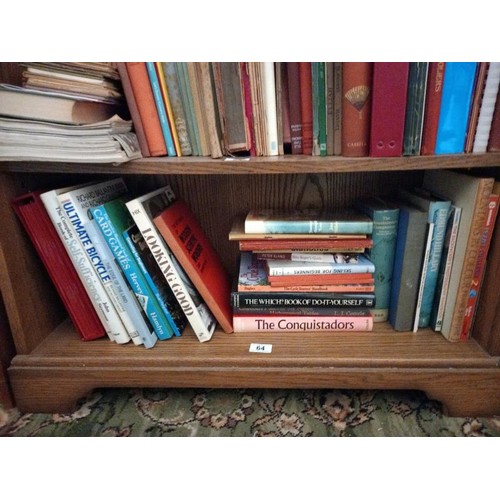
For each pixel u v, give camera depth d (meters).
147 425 0.62
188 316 0.66
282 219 0.67
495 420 0.63
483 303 0.63
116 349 0.66
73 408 0.66
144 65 0.56
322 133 0.58
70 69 0.54
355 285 0.67
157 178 0.79
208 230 0.83
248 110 0.58
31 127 0.52
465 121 0.55
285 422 0.63
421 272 0.65
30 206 0.61
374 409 0.65
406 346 0.65
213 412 0.65
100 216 0.61
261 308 0.69
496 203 0.58
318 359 0.62
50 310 0.72
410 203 0.69
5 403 0.66
